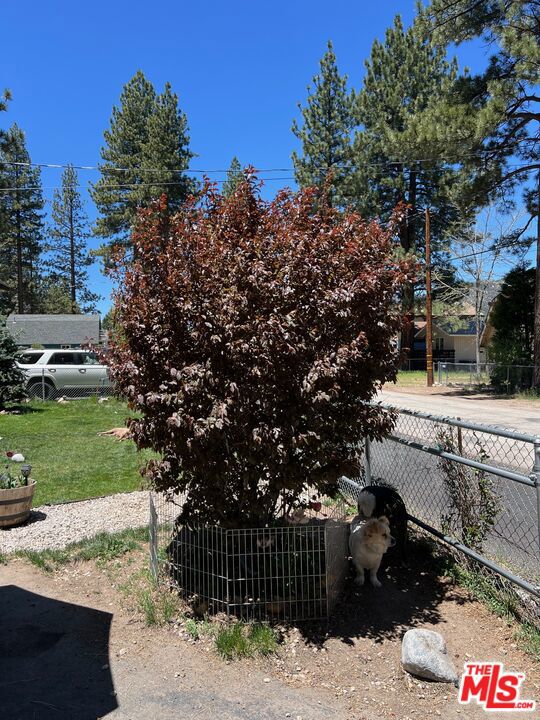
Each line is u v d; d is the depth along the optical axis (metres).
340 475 3.85
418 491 5.77
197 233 3.93
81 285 57.06
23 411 14.76
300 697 2.92
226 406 3.32
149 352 3.76
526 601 3.68
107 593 4.16
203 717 2.77
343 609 3.85
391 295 4.02
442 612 3.77
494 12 18.02
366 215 32.44
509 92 16.97
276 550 3.88
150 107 40.66
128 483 7.54
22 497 5.78
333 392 3.44
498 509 4.27
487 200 19.58
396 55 33.59
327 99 34.09
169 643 3.47
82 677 3.11
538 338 20.52
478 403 17.86
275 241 3.79
